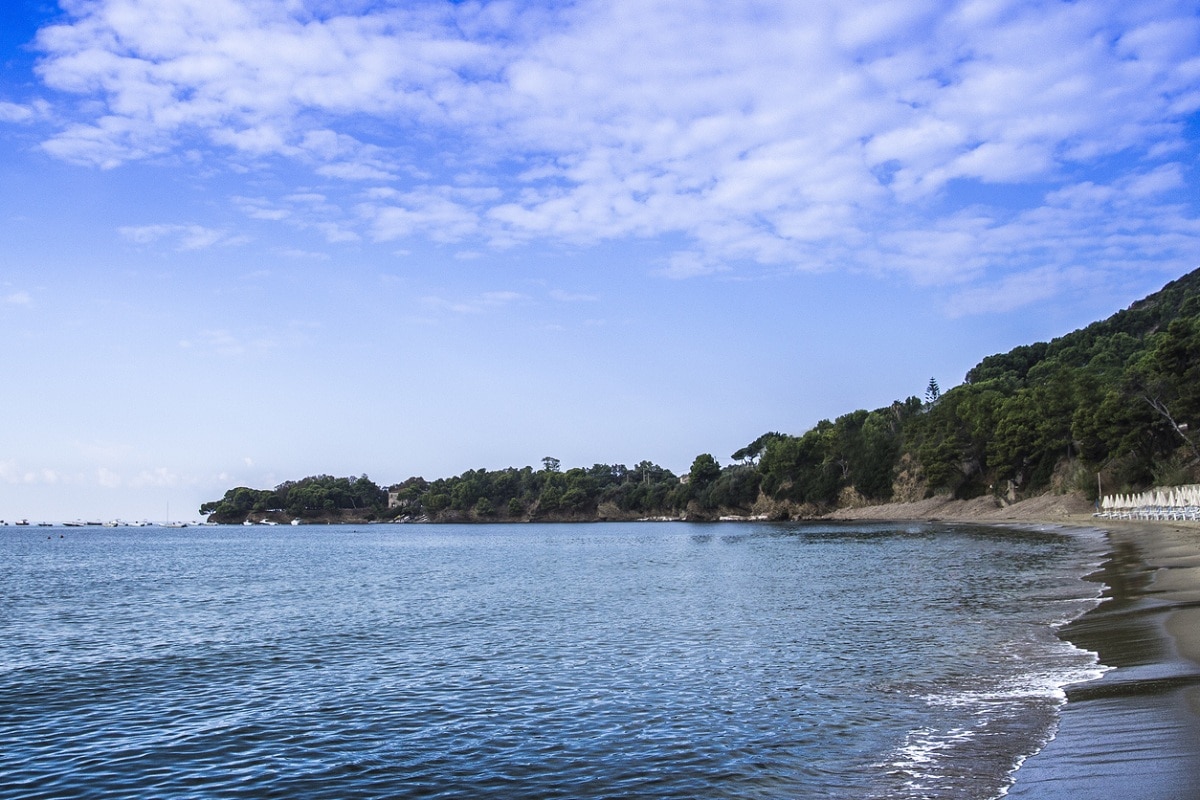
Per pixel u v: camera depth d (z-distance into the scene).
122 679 23.77
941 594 37.81
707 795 12.88
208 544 153.00
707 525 197.00
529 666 24.00
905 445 174.00
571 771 14.40
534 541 138.62
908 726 15.65
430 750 15.98
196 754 16.33
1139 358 141.75
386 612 38.91
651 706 18.61
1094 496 112.62
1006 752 13.39
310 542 157.50
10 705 20.66
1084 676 18.22
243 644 29.81
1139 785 11.09
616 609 37.25
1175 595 29.47
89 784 14.76
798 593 41.53
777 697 18.88
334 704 19.98
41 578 66.25
